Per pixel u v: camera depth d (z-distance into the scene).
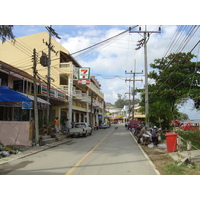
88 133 24.72
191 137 18.69
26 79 19.33
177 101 22.91
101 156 10.30
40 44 27.92
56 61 27.64
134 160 9.26
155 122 20.91
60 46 27.88
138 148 13.45
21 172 7.13
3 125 14.11
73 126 25.25
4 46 28.52
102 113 62.03
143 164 8.43
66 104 26.14
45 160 9.39
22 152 11.69
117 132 32.06
